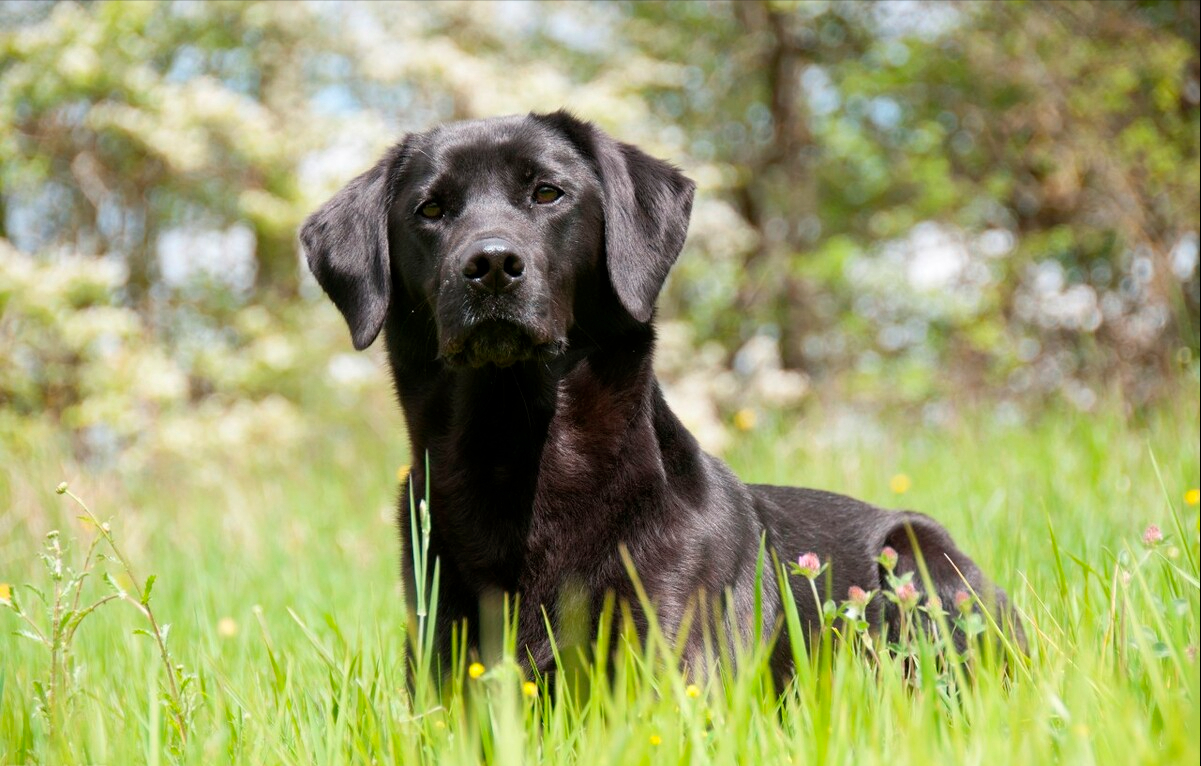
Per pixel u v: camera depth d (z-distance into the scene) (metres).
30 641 4.54
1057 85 14.33
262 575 6.34
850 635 3.18
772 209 20.38
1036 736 2.47
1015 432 8.54
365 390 13.71
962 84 16.50
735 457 9.48
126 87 13.88
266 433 12.68
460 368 3.64
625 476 3.61
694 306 18.53
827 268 16.38
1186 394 7.91
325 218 4.25
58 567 3.19
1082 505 5.69
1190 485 5.97
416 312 4.00
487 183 3.91
